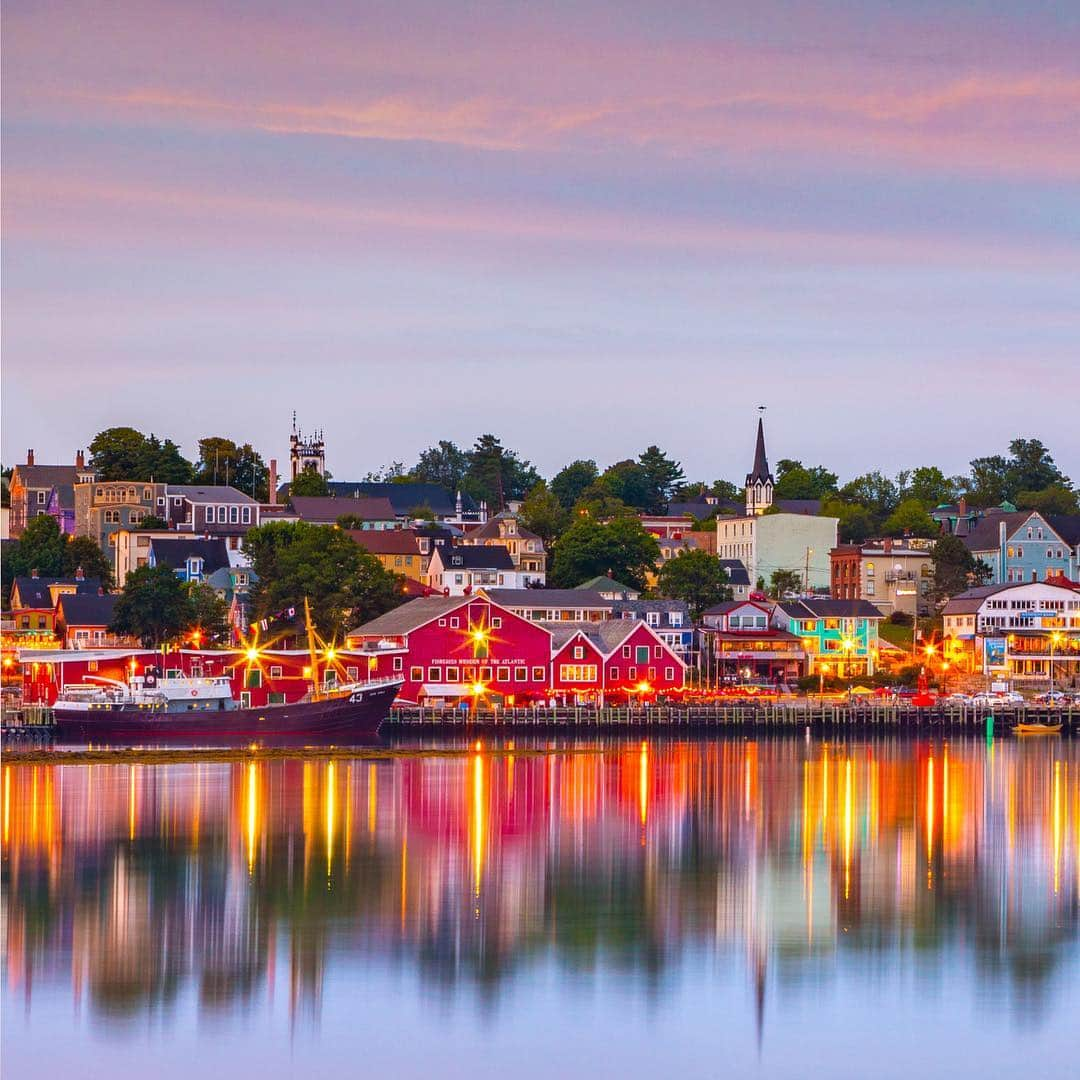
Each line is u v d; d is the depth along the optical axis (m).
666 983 105.12
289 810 167.25
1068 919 120.25
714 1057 93.44
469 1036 95.94
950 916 121.00
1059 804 177.88
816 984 105.12
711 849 146.00
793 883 131.38
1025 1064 92.94
